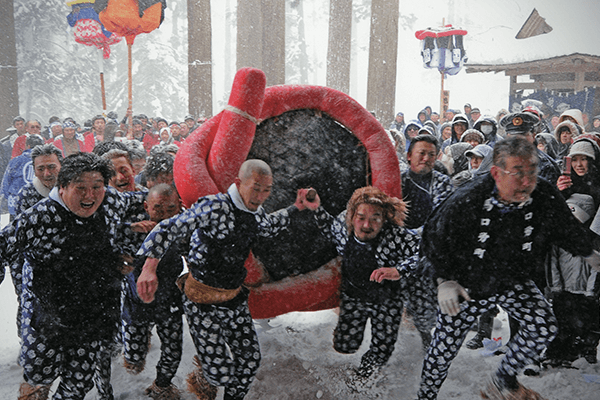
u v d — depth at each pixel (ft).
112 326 10.12
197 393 11.25
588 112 57.41
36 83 107.96
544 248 10.07
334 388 11.58
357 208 10.62
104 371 10.62
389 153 12.41
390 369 12.34
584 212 12.83
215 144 11.34
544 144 17.84
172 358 11.13
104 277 9.84
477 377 12.12
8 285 22.18
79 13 37.50
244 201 9.57
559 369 12.81
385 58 46.83
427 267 10.13
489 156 15.28
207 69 46.93
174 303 10.93
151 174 12.22
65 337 9.60
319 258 12.21
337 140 12.61
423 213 13.17
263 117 12.14
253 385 11.69
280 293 12.02
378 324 11.59
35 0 109.60
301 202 10.88
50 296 9.42
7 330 16.49
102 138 35.65
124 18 33.24
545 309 9.77
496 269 9.82
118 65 132.26
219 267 9.66
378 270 10.56
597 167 12.83
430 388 10.44
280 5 52.54
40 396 10.50
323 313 16.53
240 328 10.23
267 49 52.90
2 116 56.49
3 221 35.78
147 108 129.59
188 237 10.64
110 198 9.89
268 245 11.94
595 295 12.55
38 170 12.33
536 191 9.62
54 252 9.30
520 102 61.11
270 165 12.40
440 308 9.92
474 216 9.53
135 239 10.90
